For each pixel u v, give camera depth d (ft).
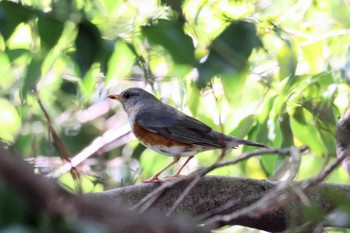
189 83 39.81
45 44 29.89
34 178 11.18
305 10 47.73
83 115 47.16
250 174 44.62
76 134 46.26
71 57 32.45
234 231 39.14
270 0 47.29
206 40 34.86
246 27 31.27
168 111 36.29
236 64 30.89
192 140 34.88
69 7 30.12
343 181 44.11
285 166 38.01
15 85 43.70
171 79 41.86
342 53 43.60
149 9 36.27
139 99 37.88
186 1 35.94
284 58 37.55
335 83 37.45
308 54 43.52
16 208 12.38
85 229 12.16
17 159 11.07
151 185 27.66
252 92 44.42
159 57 41.39
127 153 46.68
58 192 11.50
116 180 43.06
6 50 34.32
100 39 30.07
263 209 17.63
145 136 36.06
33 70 31.96
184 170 45.11
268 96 41.86
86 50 29.78
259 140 38.01
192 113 39.52
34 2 33.24
